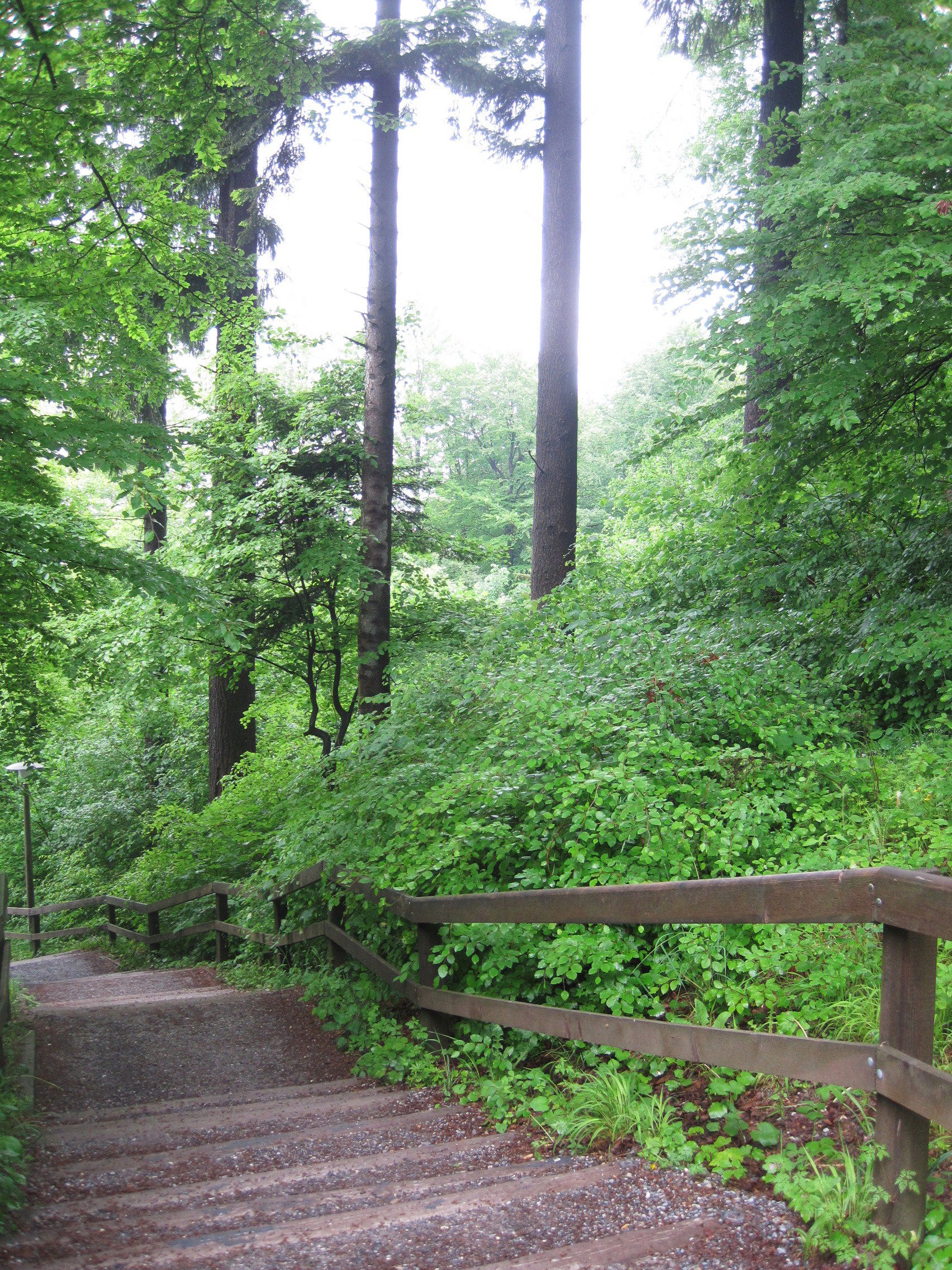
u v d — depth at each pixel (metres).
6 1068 5.02
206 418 11.77
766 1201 2.53
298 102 8.55
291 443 11.63
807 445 7.58
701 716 5.63
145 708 17.67
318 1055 5.59
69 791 20.30
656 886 3.18
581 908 3.65
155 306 11.60
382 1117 4.03
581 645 6.80
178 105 7.54
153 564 7.05
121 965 13.09
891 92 6.46
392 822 6.30
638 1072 3.59
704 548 9.34
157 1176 3.33
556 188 11.84
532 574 11.74
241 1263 2.37
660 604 8.83
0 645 9.30
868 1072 2.35
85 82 7.62
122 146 7.65
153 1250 2.45
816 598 8.12
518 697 5.91
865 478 8.29
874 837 4.57
